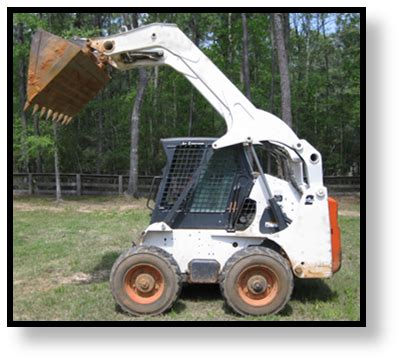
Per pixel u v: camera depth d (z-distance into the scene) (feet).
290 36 66.64
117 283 14.69
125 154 66.54
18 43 50.67
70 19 51.67
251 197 15.34
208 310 15.29
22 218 36.73
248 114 15.42
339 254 15.35
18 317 14.99
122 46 16.11
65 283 18.98
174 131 66.13
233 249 15.25
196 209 15.42
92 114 69.31
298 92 61.77
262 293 14.60
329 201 15.46
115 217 37.29
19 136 48.91
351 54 58.23
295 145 15.10
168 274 14.61
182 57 15.97
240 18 59.52
